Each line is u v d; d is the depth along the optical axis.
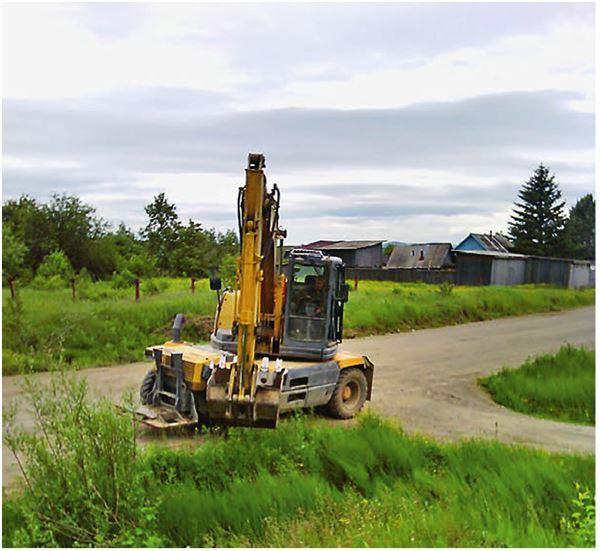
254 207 8.96
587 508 6.97
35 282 27.42
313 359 11.29
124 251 45.44
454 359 18.59
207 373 9.98
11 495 7.29
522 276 41.75
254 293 8.91
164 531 6.83
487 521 6.96
